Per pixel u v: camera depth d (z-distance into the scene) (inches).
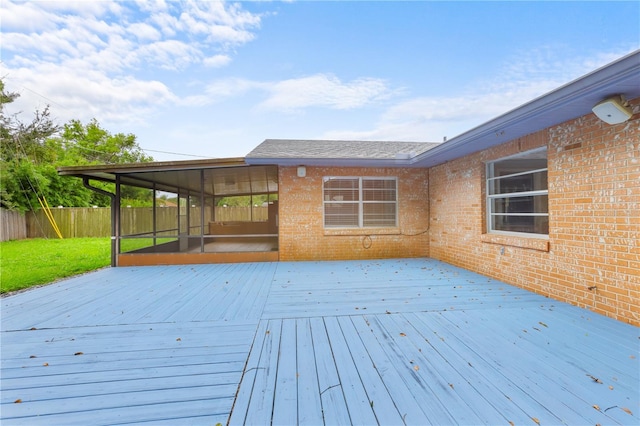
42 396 87.0
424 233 322.7
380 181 320.5
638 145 127.2
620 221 135.0
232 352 112.3
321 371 98.1
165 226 388.5
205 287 205.6
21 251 395.2
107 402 83.8
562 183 164.9
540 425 72.1
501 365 100.1
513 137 195.9
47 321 145.9
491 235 222.8
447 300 171.2
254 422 75.0
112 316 151.8
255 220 526.0
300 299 176.1
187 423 74.9
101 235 598.2
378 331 129.5
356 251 311.1
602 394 83.6
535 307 157.4
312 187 305.7
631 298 130.9
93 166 268.4
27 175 575.5
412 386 89.2
